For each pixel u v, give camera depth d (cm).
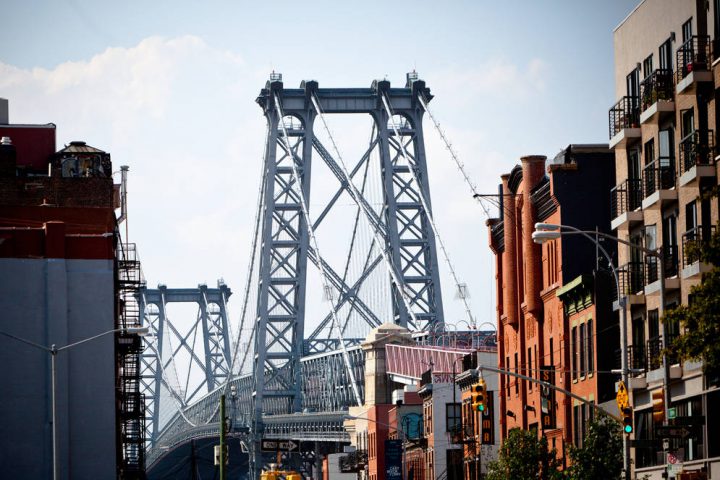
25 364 17575
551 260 18525
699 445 12556
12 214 18312
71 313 17875
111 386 17812
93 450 17675
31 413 17512
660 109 13112
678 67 13050
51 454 17500
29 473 17425
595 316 16375
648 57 14175
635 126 14300
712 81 12119
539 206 19100
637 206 14362
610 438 13975
